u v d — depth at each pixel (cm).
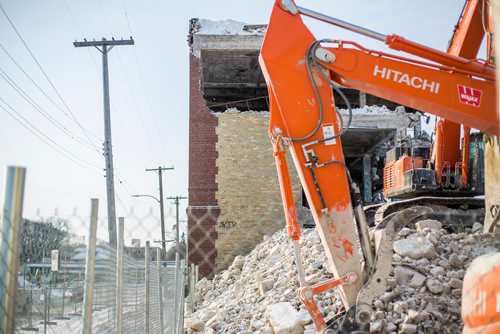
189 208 2184
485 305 230
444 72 745
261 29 2255
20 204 264
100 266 488
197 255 2147
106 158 2145
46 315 409
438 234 989
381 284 664
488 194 1009
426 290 826
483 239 962
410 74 743
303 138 723
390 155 1420
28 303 388
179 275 1283
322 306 883
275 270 1282
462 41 984
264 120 2269
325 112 732
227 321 1138
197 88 2295
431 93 742
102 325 495
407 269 864
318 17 754
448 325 774
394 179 1327
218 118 2266
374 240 717
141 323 717
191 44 2286
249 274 1585
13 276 259
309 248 1237
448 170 1168
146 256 661
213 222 2177
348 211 710
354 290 688
